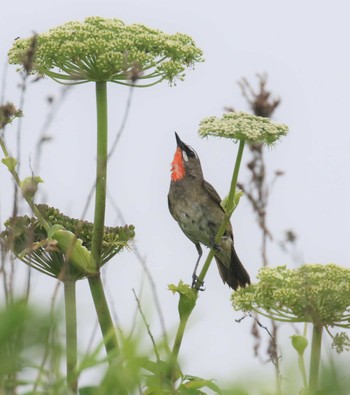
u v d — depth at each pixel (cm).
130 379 340
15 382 341
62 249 1240
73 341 381
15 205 557
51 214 1290
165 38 1300
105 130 1297
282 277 961
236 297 988
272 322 1099
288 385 346
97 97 1303
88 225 1319
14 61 1225
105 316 1277
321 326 827
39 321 292
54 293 335
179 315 1015
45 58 1241
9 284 393
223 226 1186
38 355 297
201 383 579
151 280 388
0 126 708
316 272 962
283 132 1091
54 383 347
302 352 548
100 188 1271
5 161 1028
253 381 339
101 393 341
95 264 1269
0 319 279
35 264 1253
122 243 1291
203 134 1082
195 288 1124
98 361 348
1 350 285
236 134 1091
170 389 487
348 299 908
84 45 1216
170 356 360
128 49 1237
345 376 302
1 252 454
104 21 1295
